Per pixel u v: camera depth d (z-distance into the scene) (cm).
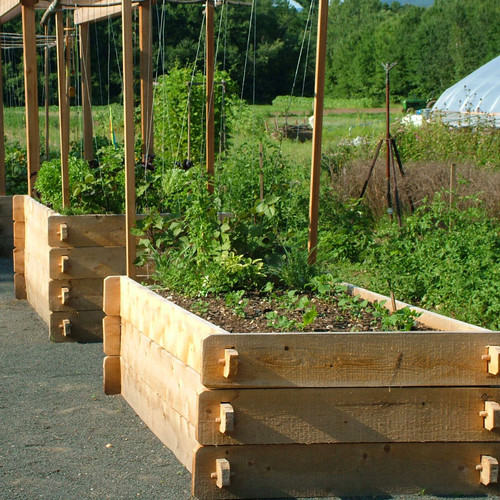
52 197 669
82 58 934
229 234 483
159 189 632
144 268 558
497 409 325
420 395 329
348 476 329
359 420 327
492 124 1384
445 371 329
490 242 598
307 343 321
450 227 682
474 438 332
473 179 936
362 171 991
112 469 352
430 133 1269
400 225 829
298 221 771
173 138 1145
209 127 640
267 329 372
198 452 320
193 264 467
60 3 644
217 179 801
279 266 477
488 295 540
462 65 4369
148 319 406
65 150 620
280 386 321
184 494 326
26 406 435
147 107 742
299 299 434
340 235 735
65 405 439
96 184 634
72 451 372
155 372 394
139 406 423
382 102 4525
